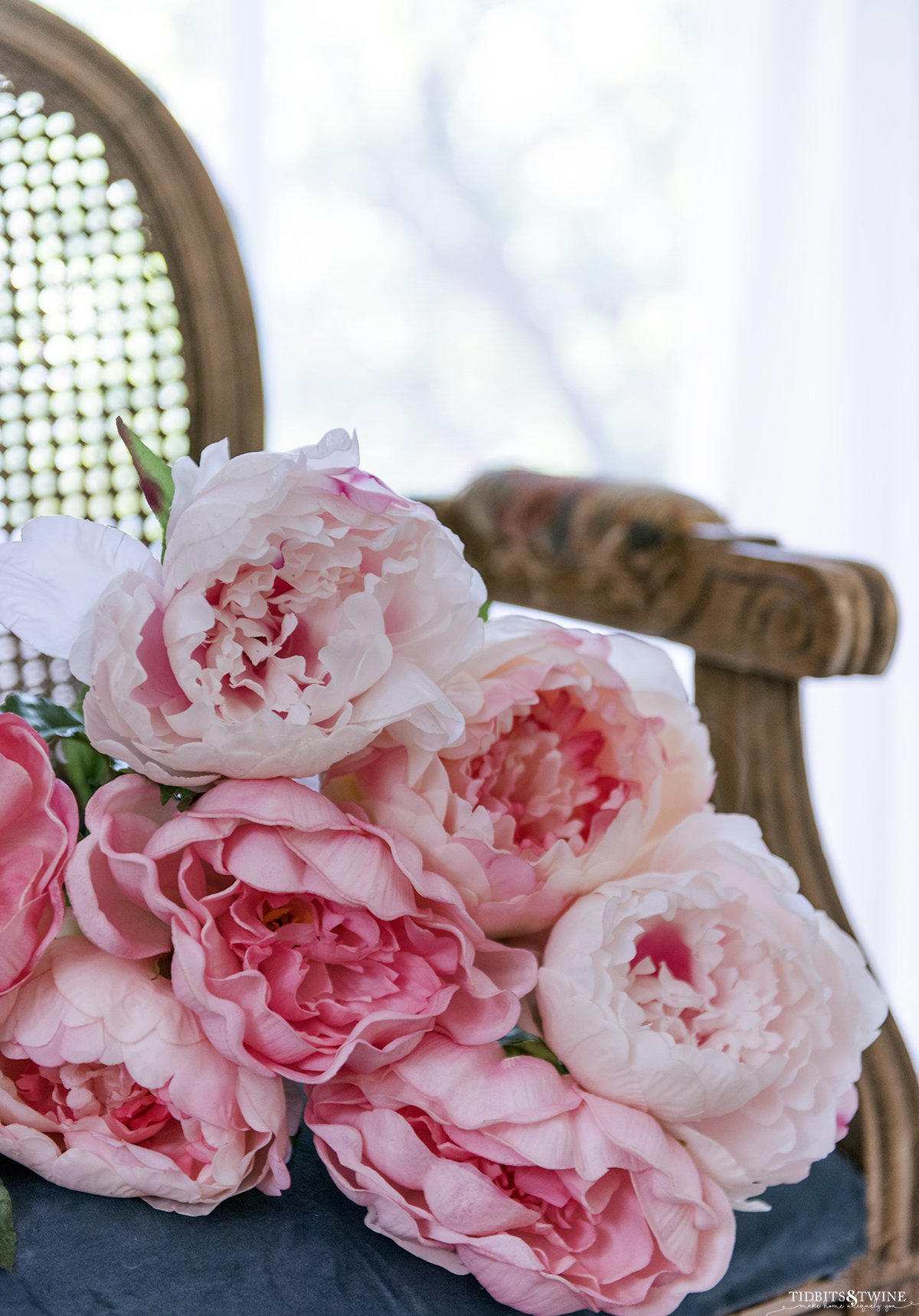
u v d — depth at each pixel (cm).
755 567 131
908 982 327
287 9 307
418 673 107
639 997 110
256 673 107
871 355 310
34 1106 110
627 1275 107
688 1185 107
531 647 112
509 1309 110
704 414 319
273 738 104
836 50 302
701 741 116
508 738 112
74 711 116
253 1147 108
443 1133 107
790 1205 121
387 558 106
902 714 321
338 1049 106
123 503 141
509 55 330
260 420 142
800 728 132
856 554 316
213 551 104
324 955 106
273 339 323
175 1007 107
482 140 333
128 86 136
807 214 308
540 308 349
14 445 137
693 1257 107
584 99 338
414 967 107
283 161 315
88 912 106
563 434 359
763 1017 110
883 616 127
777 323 310
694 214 316
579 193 344
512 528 152
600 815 111
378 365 340
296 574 106
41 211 135
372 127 323
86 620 106
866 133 303
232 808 105
